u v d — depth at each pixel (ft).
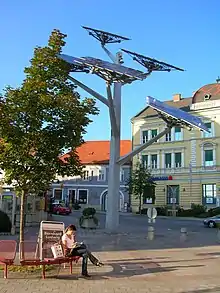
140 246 54.29
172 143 173.37
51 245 32.81
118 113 75.77
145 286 28.89
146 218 136.36
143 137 185.16
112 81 67.26
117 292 26.71
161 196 171.94
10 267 33.94
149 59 66.74
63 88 35.40
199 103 167.63
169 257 44.11
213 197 158.61
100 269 35.29
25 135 33.27
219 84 171.22
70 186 210.38
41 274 31.94
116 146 75.25
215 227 99.96
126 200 190.80
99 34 72.49
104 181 204.64
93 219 81.30
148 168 177.99
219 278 32.42
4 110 32.89
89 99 36.29
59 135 33.94
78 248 32.50
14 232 65.77
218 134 161.17
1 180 35.88
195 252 48.78
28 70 34.50
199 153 165.27
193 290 28.02
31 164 33.60
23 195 34.40
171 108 82.07
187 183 165.89
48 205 114.52
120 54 76.59
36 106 33.12
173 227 98.99
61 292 26.21
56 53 35.19
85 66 61.62
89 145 226.99
